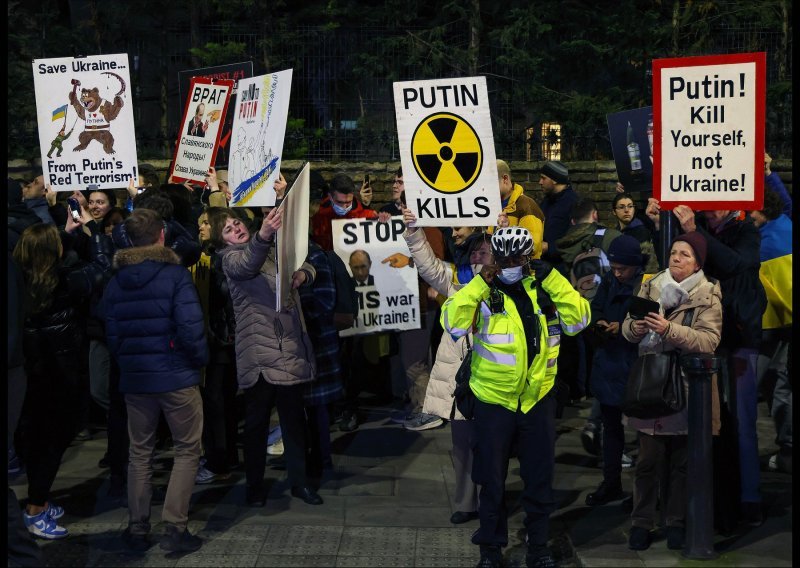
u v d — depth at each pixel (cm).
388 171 1210
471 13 1514
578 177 1205
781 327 668
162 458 747
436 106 571
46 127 732
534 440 525
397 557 561
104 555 564
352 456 758
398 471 720
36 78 727
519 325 517
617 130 735
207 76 857
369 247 794
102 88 725
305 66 1481
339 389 703
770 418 857
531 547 531
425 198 579
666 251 567
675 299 544
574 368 819
